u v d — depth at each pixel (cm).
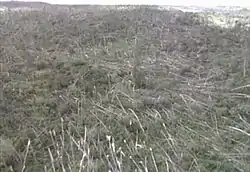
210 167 327
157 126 386
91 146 350
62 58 532
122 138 365
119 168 314
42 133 370
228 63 536
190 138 371
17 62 521
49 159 335
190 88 472
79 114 406
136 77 477
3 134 363
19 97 433
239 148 354
